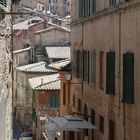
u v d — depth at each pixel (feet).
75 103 128.67
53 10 437.58
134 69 72.49
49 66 164.76
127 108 77.05
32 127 214.07
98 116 100.58
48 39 262.88
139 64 70.13
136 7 71.92
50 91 183.42
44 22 284.82
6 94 65.82
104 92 94.07
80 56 122.31
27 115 225.97
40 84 186.39
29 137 200.23
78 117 109.09
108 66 88.99
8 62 69.00
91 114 108.17
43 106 183.52
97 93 101.24
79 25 124.57
